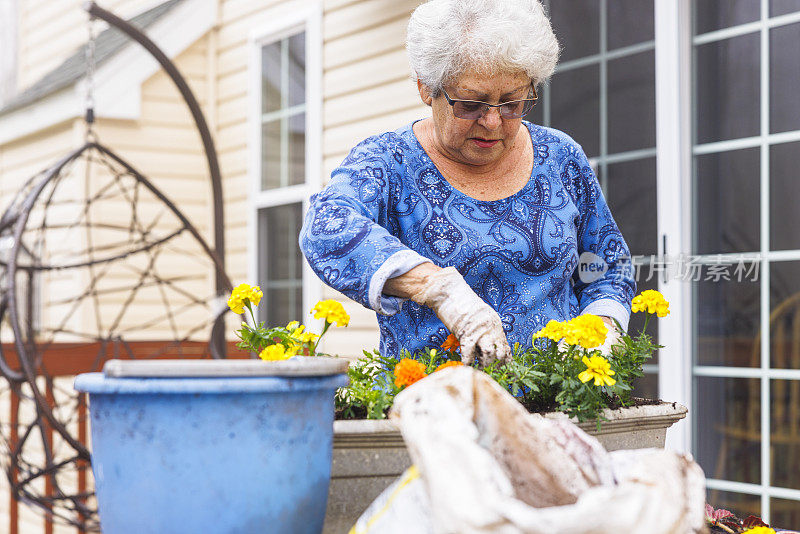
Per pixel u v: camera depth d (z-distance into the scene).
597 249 1.93
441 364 1.52
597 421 1.42
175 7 5.82
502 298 1.77
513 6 1.58
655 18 3.26
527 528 0.85
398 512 1.05
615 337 1.69
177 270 5.99
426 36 1.59
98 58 5.77
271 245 5.54
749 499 3.07
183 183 6.04
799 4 2.95
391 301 1.53
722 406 3.14
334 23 4.98
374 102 4.71
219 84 5.99
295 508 1.15
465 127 1.63
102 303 5.77
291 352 1.49
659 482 0.93
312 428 1.16
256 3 5.61
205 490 1.09
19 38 8.48
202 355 5.17
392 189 1.74
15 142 6.73
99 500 1.15
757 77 3.06
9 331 6.62
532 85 1.68
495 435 1.04
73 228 5.78
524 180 1.81
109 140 5.82
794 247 2.96
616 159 3.39
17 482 3.96
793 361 2.96
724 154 3.14
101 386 1.08
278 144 5.46
